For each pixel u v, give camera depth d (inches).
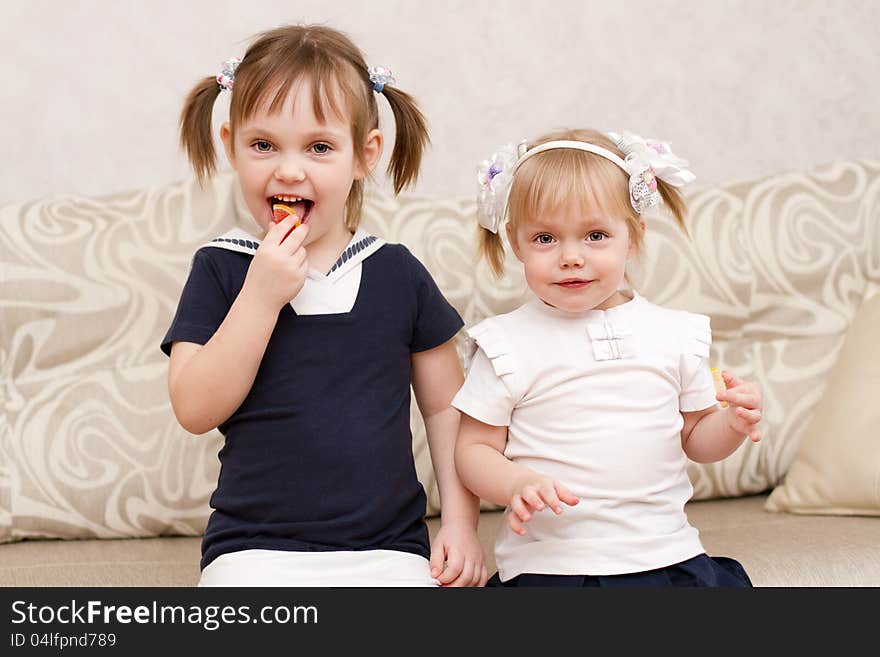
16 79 82.8
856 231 76.2
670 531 50.6
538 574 49.8
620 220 51.3
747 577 52.0
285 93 49.7
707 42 92.9
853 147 94.7
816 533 59.7
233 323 49.1
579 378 51.6
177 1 84.7
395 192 60.6
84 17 83.6
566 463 50.6
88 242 69.4
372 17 87.2
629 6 91.4
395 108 58.4
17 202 71.6
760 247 75.1
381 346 53.1
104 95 84.1
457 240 72.6
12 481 64.6
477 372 53.5
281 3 86.1
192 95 56.7
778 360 73.2
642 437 50.9
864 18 94.9
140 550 63.7
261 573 48.0
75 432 65.9
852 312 74.9
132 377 67.3
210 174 58.9
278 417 50.9
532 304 54.6
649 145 55.3
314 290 52.6
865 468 62.5
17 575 57.8
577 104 91.0
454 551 52.8
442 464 56.2
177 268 69.4
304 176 50.3
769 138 94.3
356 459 50.8
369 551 50.2
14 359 67.1
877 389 65.7
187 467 66.1
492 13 89.2
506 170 53.6
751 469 70.8
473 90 89.2
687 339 54.0
